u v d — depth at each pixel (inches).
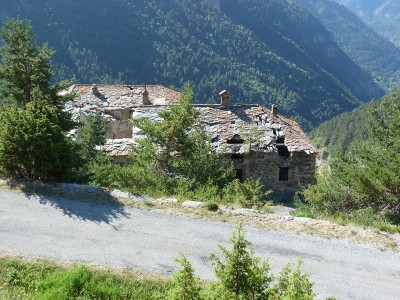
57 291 323.0
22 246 396.2
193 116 727.7
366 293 377.4
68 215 466.9
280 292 283.6
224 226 478.3
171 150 729.0
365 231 493.4
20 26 757.9
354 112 4719.5
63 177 548.7
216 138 1018.7
